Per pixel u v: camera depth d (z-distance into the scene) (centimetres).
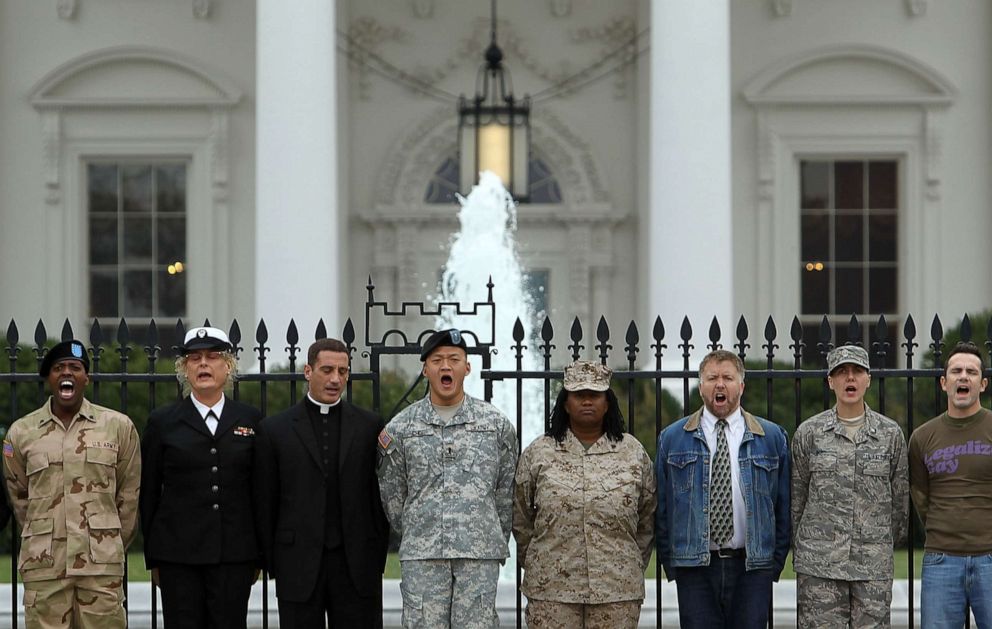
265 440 819
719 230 1753
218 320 2211
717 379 812
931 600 820
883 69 2216
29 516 808
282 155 1772
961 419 819
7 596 998
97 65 2205
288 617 814
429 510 806
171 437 816
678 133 1755
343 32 2178
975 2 2211
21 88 2203
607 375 812
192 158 2212
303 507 815
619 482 808
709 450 817
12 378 872
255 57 2205
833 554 807
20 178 2209
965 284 2214
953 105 2209
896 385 1606
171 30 2203
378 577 831
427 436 813
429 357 816
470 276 2177
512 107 1730
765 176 2208
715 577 820
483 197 2188
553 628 806
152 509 823
